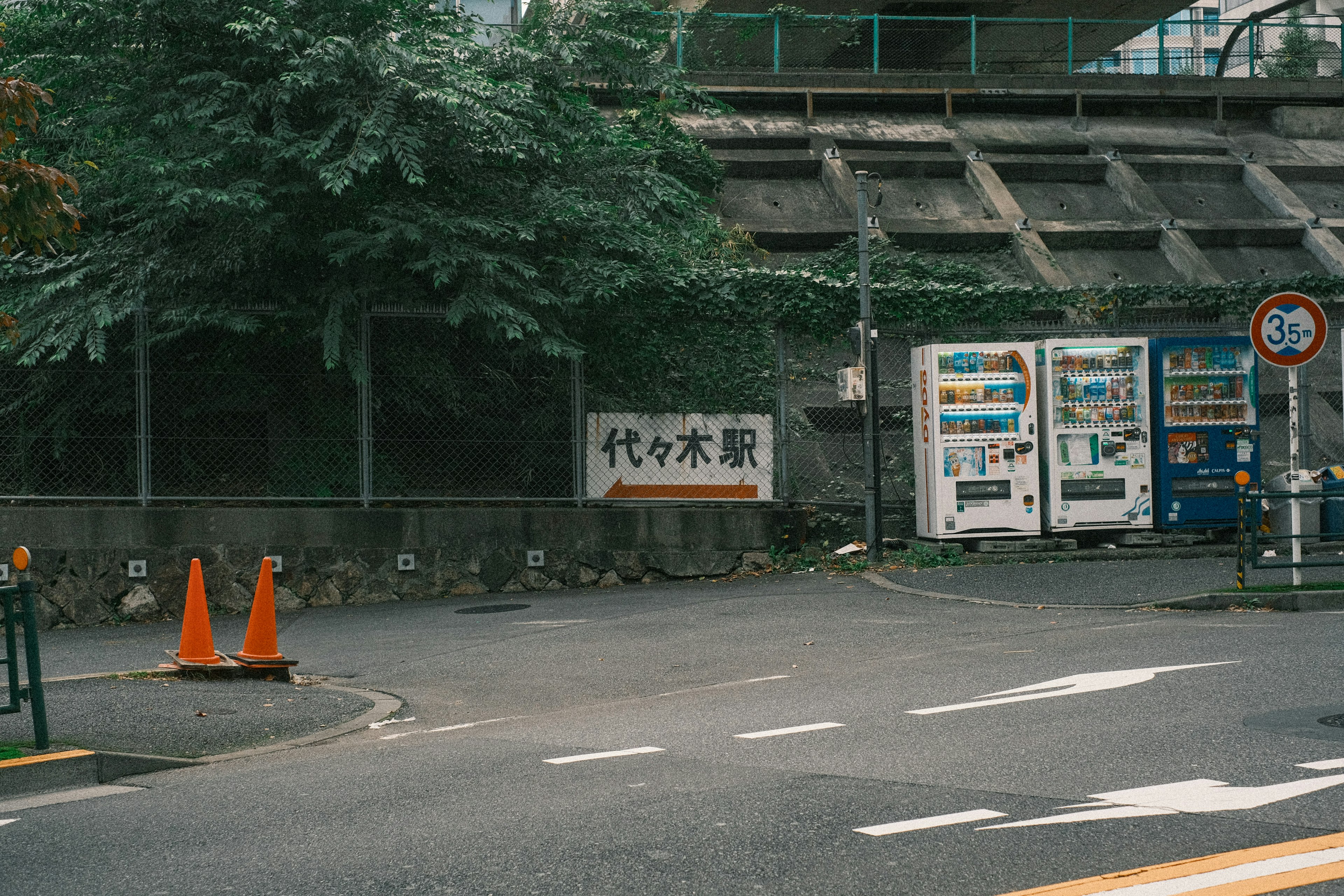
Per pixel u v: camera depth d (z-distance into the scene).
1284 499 14.12
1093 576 13.48
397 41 14.51
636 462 15.82
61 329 13.85
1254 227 25.41
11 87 7.68
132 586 14.25
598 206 15.37
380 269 14.67
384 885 4.23
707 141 26.09
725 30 29.91
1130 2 34.66
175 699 8.36
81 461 14.98
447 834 4.88
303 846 4.81
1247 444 15.71
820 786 5.39
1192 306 18.62
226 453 15.16
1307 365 20.55
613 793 5.43
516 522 15.29
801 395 17.41
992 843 4.42
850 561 15.42
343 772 6.32
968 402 15.44
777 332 16.31
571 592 14.96
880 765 5.78
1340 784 5.09
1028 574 13.88
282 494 15.08
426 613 13.77
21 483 14.82
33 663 6.68
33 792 6.28
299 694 8.80
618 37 15.70
